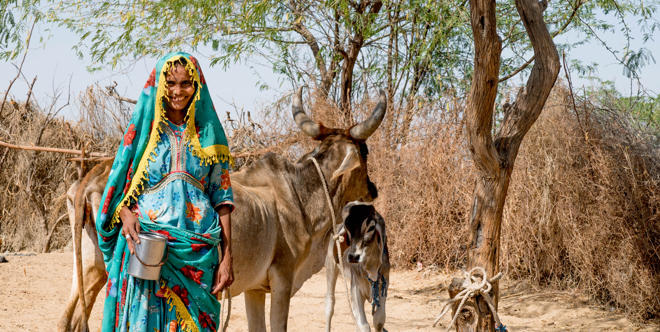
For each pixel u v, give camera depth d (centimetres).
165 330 267
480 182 377
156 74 280
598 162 680
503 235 805
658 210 632
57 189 1084
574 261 727
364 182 471
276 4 1028
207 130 290
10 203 1080
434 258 913
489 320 364
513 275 809
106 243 282
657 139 671
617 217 651
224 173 297
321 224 435
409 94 1088
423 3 965
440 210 907
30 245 1066
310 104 1077
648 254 627
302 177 430
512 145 380
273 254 397
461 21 923
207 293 279
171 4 978
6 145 831
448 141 909
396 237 942
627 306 634
